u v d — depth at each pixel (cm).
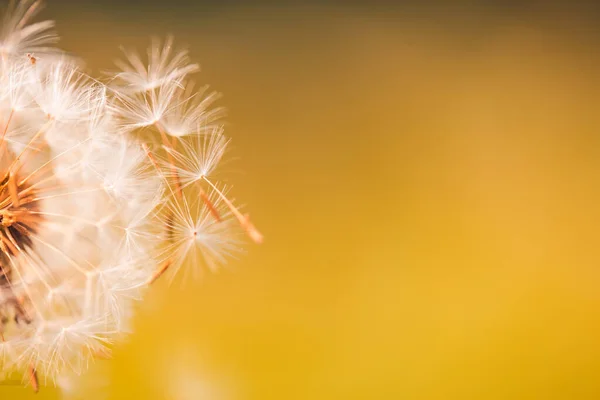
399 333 23
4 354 18
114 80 18
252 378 22
